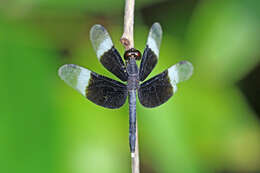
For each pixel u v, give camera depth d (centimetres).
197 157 38
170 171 38
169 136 38
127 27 37
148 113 38
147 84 38
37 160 37
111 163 38
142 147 38
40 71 38
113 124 38
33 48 38
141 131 38
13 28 38
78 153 38
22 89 38
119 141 38
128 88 38
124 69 38
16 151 37
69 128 38
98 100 37
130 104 37
